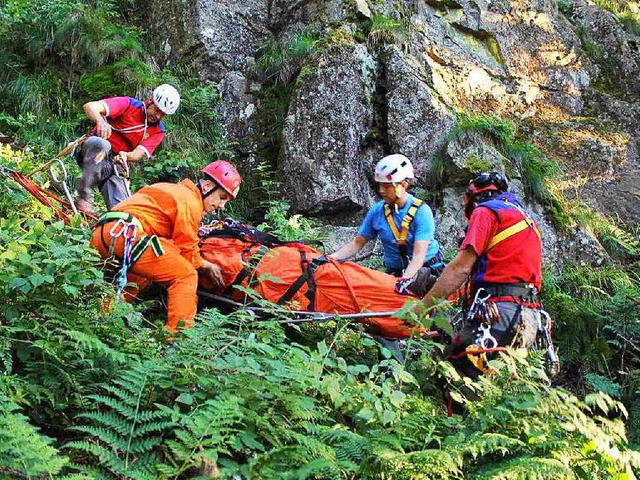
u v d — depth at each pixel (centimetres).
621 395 623
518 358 345
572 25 1014
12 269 338
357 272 479
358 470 292
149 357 342
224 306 481
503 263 416
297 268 476
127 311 373
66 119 796
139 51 861
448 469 288
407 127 811
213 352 336
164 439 296
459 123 809
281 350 381
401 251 542
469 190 448
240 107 869
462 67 894
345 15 874
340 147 795
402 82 825
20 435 243
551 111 923
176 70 884
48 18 834
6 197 549
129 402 292
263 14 930
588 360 672
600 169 869
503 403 331
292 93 823
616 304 699
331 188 779
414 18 902
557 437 322
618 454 304
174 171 798
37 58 827
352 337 452
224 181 454
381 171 532
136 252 419
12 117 762
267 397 313
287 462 282
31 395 304
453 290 416
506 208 423
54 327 336
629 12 1077
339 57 823
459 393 387
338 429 321
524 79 931
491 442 296
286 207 759
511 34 955
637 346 679
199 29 888
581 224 791
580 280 742
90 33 842
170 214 434
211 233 495
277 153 837
